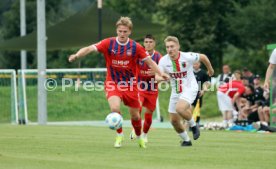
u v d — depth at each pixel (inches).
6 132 2142.0
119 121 1423.5
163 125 2869.1
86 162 1180.5
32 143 1632.6
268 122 2453.2
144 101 1696.6
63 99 3368.6
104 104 3388.3
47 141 1705.2
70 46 3722.9
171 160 1219.2
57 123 3142.2
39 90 2984.7
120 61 1432.1
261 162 1195.9
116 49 1425.9
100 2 3309.5
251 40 5467.5
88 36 3543.3
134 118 1478.8
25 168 1093.8
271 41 5423.2
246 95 2536.9
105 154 1331.2
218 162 1194.0
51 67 5226.4
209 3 5334.6
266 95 2502.5
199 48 5339.6
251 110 2508.6
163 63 1524.4
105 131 2209.6
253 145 1594.5
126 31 1422.2
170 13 5423.2
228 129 2422.5
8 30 6510.8
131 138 1768.0
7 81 3299.7
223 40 5561.0
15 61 6328.7
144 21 3380.9
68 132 2145.7
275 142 1702.8
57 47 3742.6
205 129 2452.0
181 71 1512.1
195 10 5398.6
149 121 1685.5
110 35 3580.2
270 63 1647.4
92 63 5098.4
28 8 6412.4
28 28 6417.3
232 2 5452.8
